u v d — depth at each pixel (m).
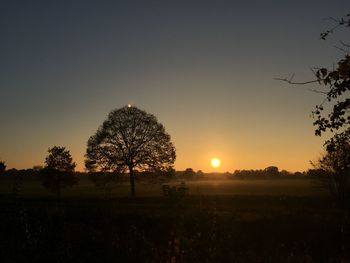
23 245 12.47
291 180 195.88
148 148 79.69
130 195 78.94
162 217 30.09
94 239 13.93
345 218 17.61
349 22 7.87
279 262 14.82
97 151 79.06
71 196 76.44
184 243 11.94
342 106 8.17
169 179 81.44
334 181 51.88
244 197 60.28
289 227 29.33
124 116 79.75
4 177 102.62
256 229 29.23
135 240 13.68
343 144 8.61
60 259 12.14
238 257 13.52
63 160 81.12
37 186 131.00
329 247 23.81
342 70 7.98
